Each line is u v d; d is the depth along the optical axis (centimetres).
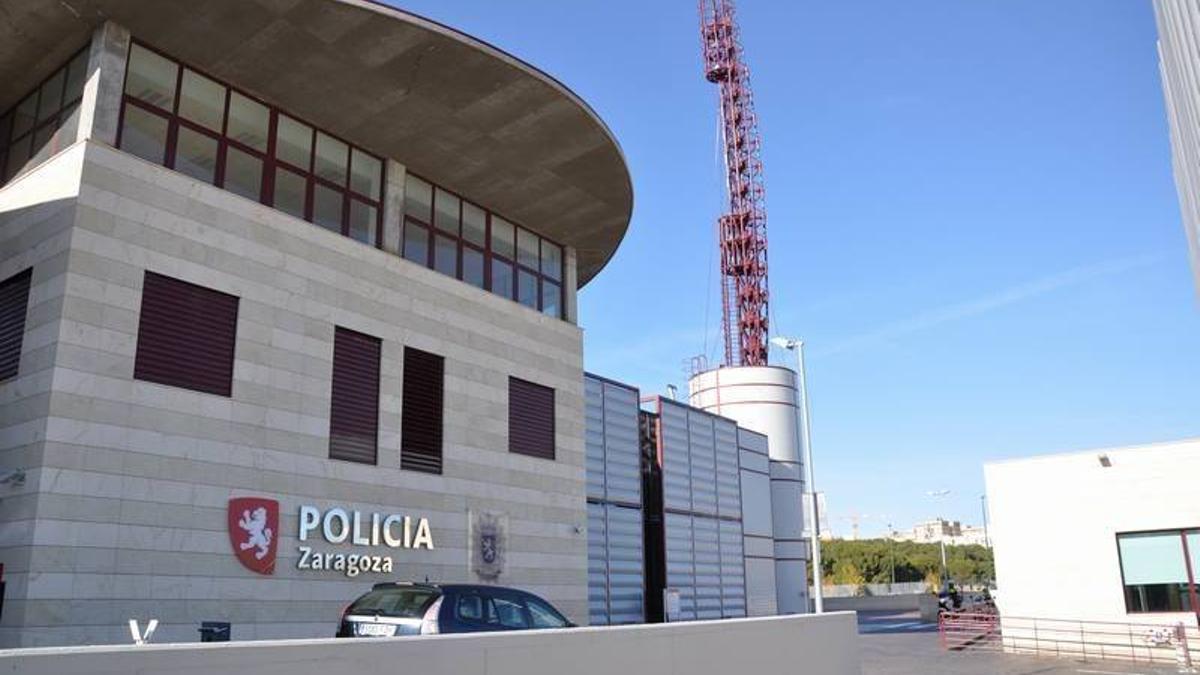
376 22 1703
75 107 1628
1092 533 2784
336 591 1752
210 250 1662
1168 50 2122
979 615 3338
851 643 1620
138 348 1530
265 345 1722
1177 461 2706
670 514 3175
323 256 1870
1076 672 2227
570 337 2536
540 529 2280
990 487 2975
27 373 1461
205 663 572
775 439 4919
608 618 2722
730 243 6022
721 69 6275
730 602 3428
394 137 2062
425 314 2083
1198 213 2222
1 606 1361
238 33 1688
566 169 2258
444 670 748
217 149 1773
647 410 3241
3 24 1599
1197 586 2625
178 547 1520
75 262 1470
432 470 2030
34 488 1378
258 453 1669
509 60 1864
